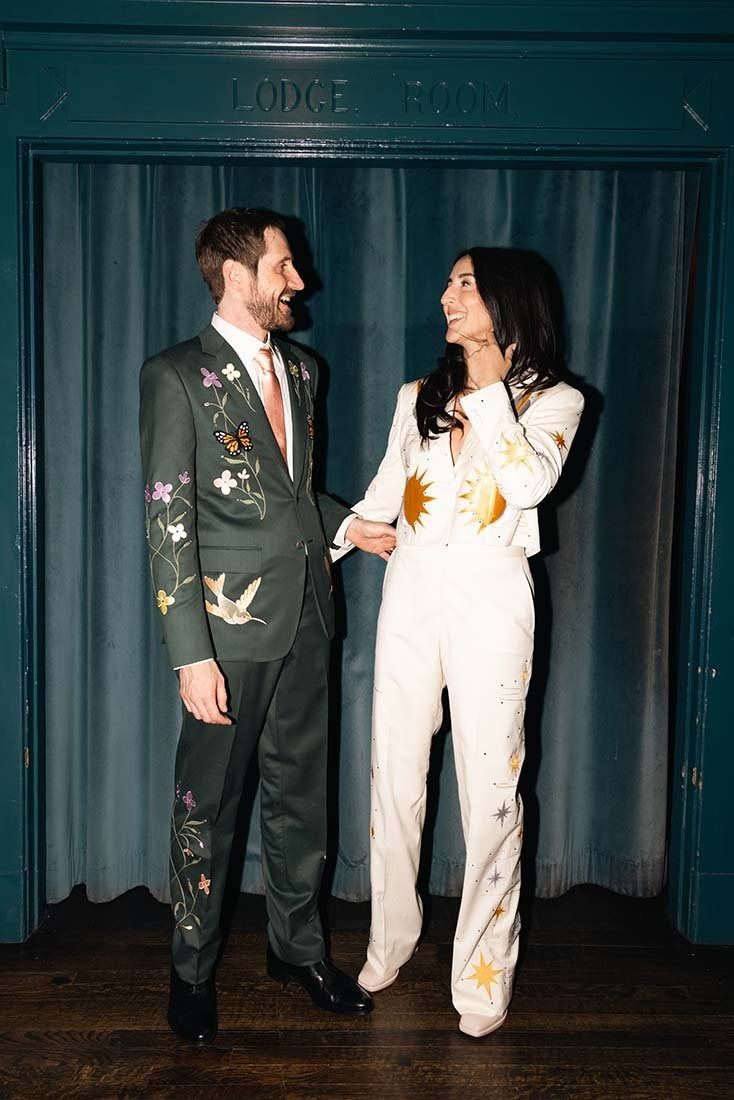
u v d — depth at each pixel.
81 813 2.63
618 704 2.59
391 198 2.45
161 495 1.87
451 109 2.27
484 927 2.04
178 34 2.23
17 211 2.25
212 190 2.45
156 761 2.54
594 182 2.46
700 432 2.35
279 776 2.15
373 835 2.14
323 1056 1.97
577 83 2.27
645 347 2.49
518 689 2.01
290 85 2.26
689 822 2.44
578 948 2.39
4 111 2.23
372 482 2.27
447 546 2.01
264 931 2.45
